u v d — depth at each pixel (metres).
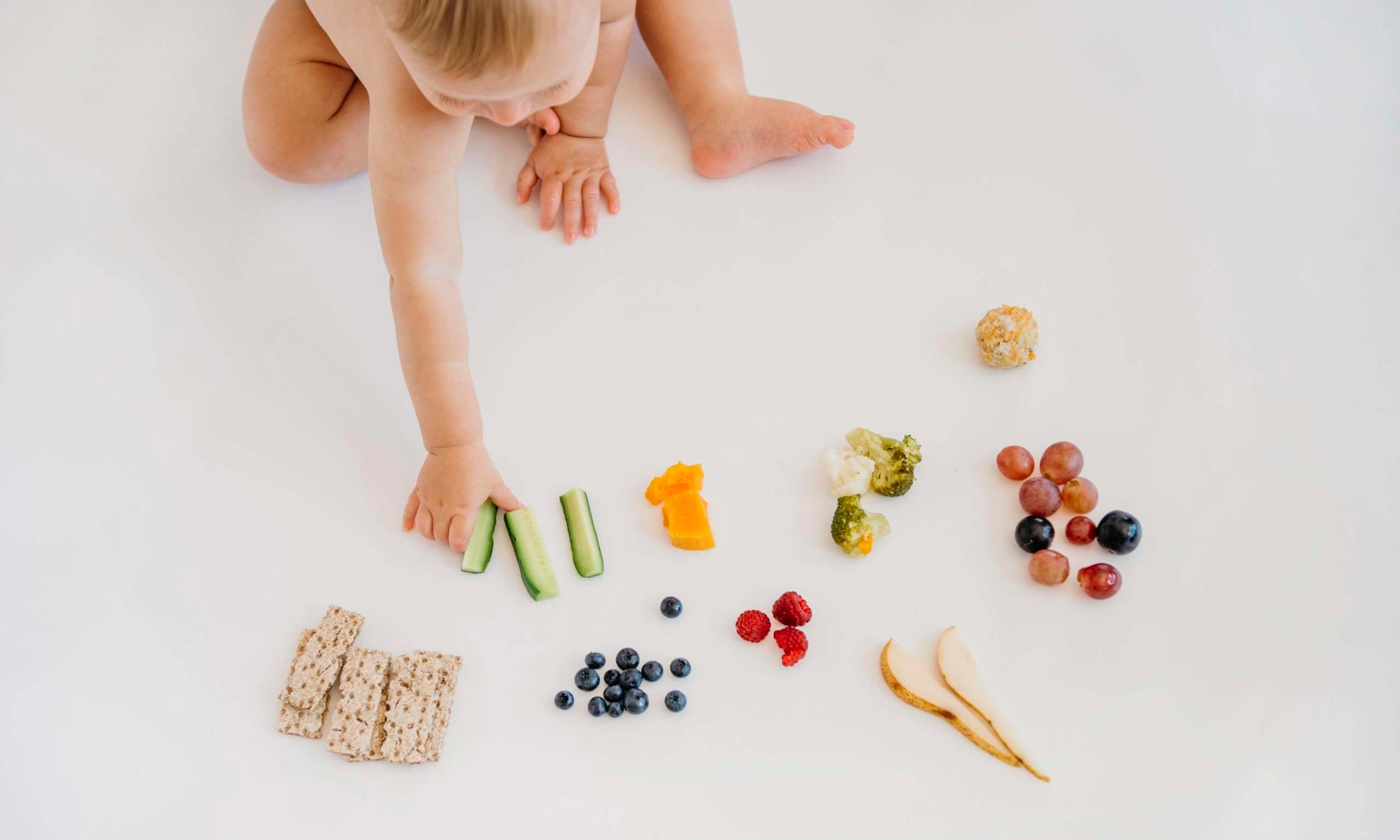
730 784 1.26
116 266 1.63
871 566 1.39
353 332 1.57
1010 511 1.42
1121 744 1.27
